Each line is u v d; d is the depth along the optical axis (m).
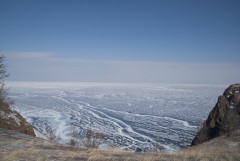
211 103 192.75
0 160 11.67
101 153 17.08
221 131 37.31
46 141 21.16
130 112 149.88
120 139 79.62
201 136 39.59
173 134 88.56
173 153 19.64
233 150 23.00
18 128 31.47
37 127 94.94
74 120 116.00
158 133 90.69
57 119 116.38
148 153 19.03
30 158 12.74
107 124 109.81
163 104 191.62
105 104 189.00
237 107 38.88
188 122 114.75
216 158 17.42
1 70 32.97
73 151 16.94
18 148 15.46
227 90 42.34
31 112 135.00
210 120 40.44
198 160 16.31
